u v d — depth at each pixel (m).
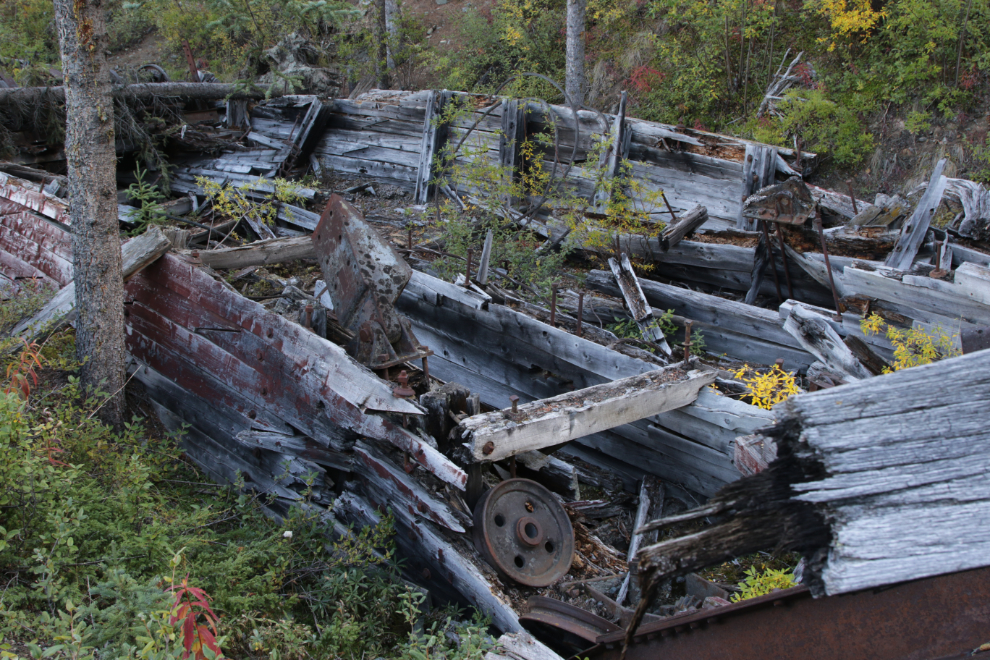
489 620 4.16
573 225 9.06
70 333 6.88
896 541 1.43
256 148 13.45
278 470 5.68
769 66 11.61
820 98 10.81
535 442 4.65
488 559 4.37
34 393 5.60
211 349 6.03
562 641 3.94
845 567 1.45
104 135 5.45
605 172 9.89
